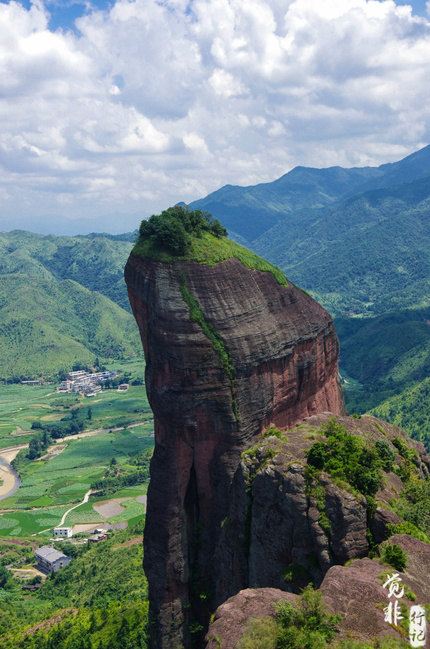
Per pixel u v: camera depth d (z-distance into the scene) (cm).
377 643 3788
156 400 6462
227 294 6538
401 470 5984
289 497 5259
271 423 6756
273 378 6731
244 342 6431
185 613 6391
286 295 7225
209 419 6306
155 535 6419
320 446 5466
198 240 6769
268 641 3894
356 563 4753
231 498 6106
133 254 6831
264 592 4538
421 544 4819
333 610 4116
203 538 6450
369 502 5106
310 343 7344
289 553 5284
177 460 6356
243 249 7225
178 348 6284
